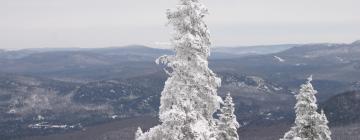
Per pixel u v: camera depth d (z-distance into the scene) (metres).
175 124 24.94
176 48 25.58
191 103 25.47
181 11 25.34
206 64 25.38
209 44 26.02
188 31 25.33
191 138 25.17
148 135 26.38
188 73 25.45
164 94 25.83
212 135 25.84
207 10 25.64
